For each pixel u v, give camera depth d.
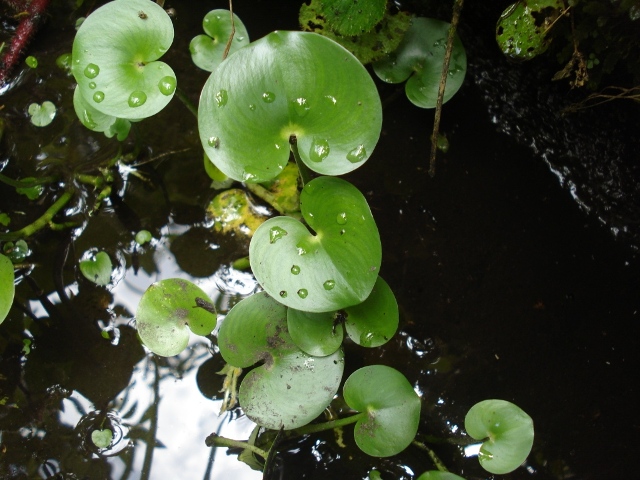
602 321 0.72
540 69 0.72
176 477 0.70
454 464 0.70
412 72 0.72
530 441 0.66
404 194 0.74
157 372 0.71
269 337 0.68
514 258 0.73
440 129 0.75
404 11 0.75
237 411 0.71
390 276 0.73
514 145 0.75
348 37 0.72
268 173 0.65
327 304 0.66
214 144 0.65
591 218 0.74
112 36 0.66
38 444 0.70
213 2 0.78
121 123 0.71
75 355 0.72
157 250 0.73
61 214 0.74
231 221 0.74
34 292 0.73
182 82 0.76
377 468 0.70
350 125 0.65
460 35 0.75
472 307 0.72
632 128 0.71
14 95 0.76
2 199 0.74
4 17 0.78
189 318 0.69
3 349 0.72
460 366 0.71
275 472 0.69
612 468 0.69
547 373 0.71
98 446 0.70
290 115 0.65
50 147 0.75
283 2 0.78
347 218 0.66
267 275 0.66
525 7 0.69
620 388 0.71
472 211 0.74
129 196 0.74
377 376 0.67
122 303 0.73
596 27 0.69
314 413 0.67
